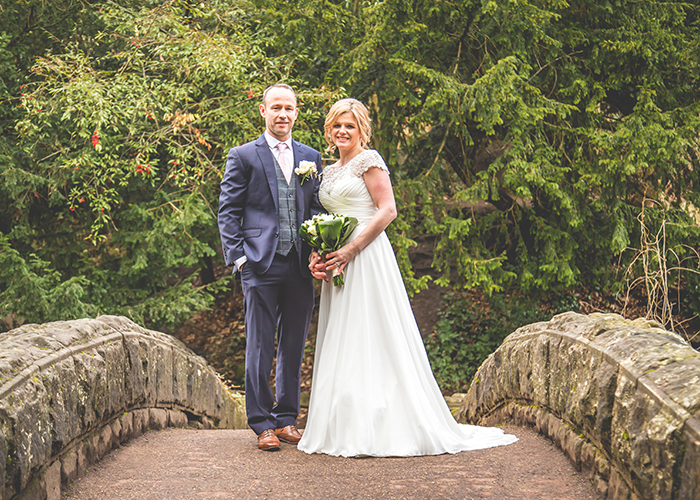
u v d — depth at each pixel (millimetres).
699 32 7852
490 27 7242
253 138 7340
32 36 8617
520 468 2811
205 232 9125
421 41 7395
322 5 7082
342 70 7484
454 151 8625
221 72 7141
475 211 8758
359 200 3484
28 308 7574
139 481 2723
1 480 1908
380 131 7676
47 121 7383
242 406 7008
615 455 2191
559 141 7922
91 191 7645
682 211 7820
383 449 3137
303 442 3320
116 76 7375
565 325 3113
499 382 4359
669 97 7660
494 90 6688
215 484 2664
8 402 2076
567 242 7781
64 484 2561
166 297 8875
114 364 3330
